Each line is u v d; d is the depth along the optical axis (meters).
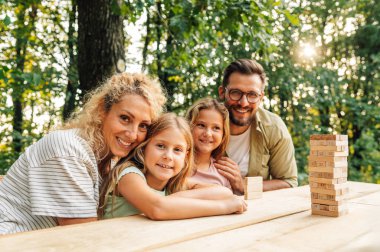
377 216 1.50
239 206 1.51
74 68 7.18
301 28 8.37
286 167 2.99
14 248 1.01
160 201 1.41
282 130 2.91
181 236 1.14
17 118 8.85
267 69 7.32
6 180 1.66
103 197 1.77
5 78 3.46
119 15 4.17
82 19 4.13
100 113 1.79
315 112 9.45
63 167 1.50
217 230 1.25
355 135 10.00
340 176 1.51
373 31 9.70
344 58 10.59
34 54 7.68
